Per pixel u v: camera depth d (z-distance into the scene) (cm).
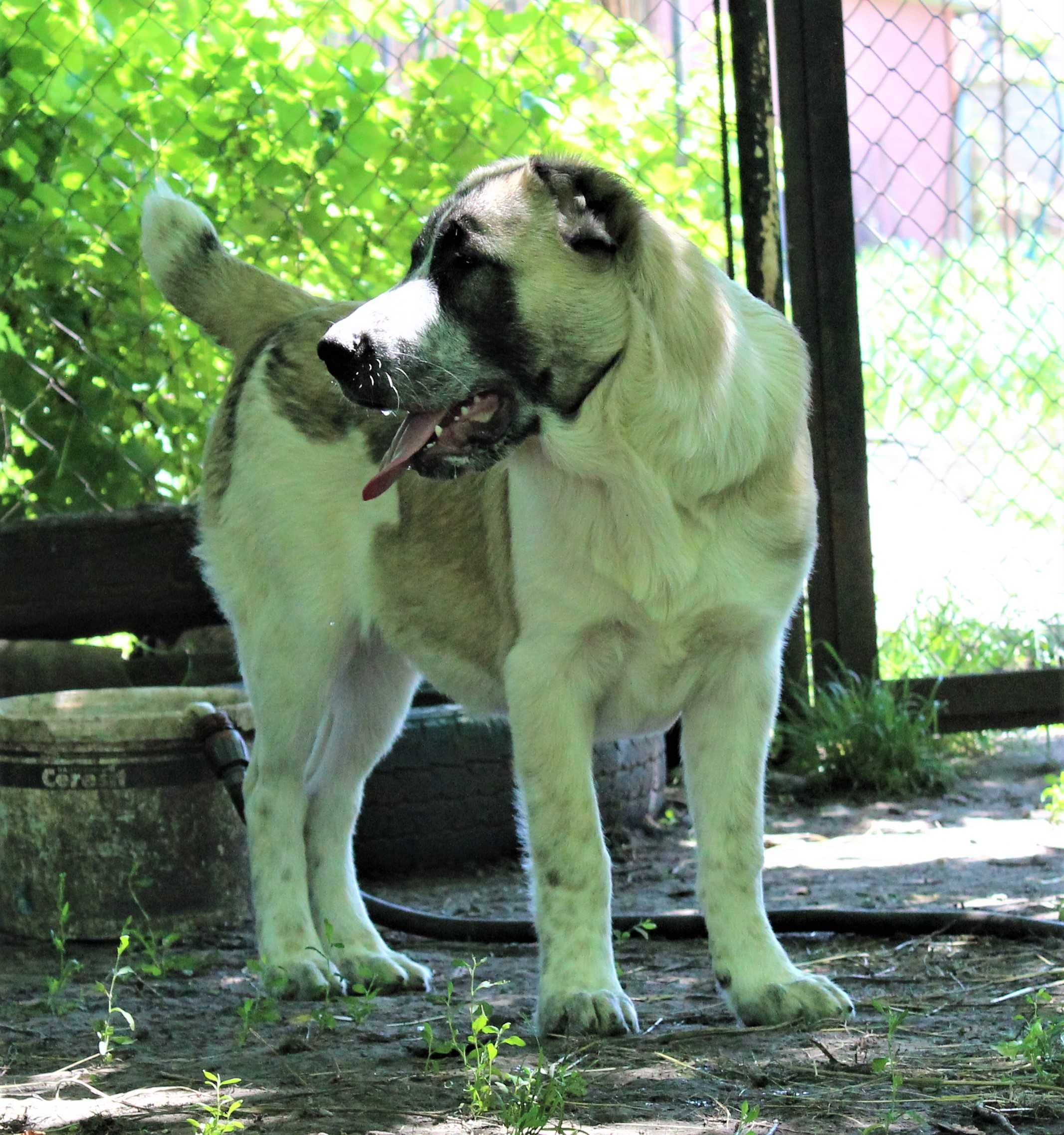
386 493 672
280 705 687
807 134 1051
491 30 1159
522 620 587
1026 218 2412
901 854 880
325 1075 511
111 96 1084
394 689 735
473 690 670
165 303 1098
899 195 2731
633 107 1209
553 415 559
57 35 1073
